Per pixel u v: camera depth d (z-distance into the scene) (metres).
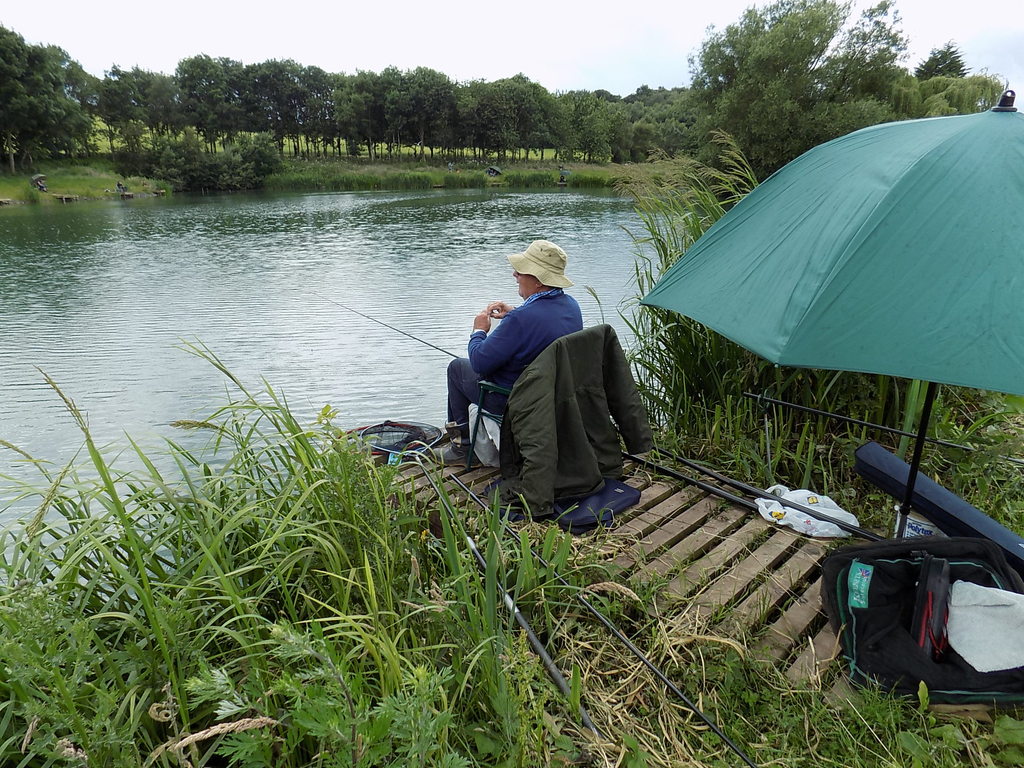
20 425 6.67
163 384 7.82
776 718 1.79
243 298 12.39
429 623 1.91
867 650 1.90
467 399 3.37
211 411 6.96
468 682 1.76
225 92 72.06
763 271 2.15
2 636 1.37
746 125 29.78
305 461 2.06
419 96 73.06
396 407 7.05
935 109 28.56
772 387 3.59
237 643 1.80
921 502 2.38
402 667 1.66
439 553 2.31
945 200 1.81
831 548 2.57
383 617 1.85
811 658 1.99
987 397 3.69
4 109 47.91
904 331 1.68
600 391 2.90
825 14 28.84
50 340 9.67
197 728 1.61
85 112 60.94
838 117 27.86
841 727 1.74
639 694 1.90
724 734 1.74
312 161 68.69
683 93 35.47
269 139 57.69
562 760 1.62
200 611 1.79
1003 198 1.77
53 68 54.00
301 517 2.09
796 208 2.26
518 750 1.51
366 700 1.31
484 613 1.83
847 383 3.41
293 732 1.43
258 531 2.14
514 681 1.72
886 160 2.04
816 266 1.92
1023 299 1.63
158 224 26.00
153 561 1.89
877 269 1.79
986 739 1.68
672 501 2.95
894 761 1.63
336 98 73.06
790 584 2.34
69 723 1.30
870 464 2.56
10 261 16.80
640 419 2.99
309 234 22.41
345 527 2.07
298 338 9.69
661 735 1.77
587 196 40.38
